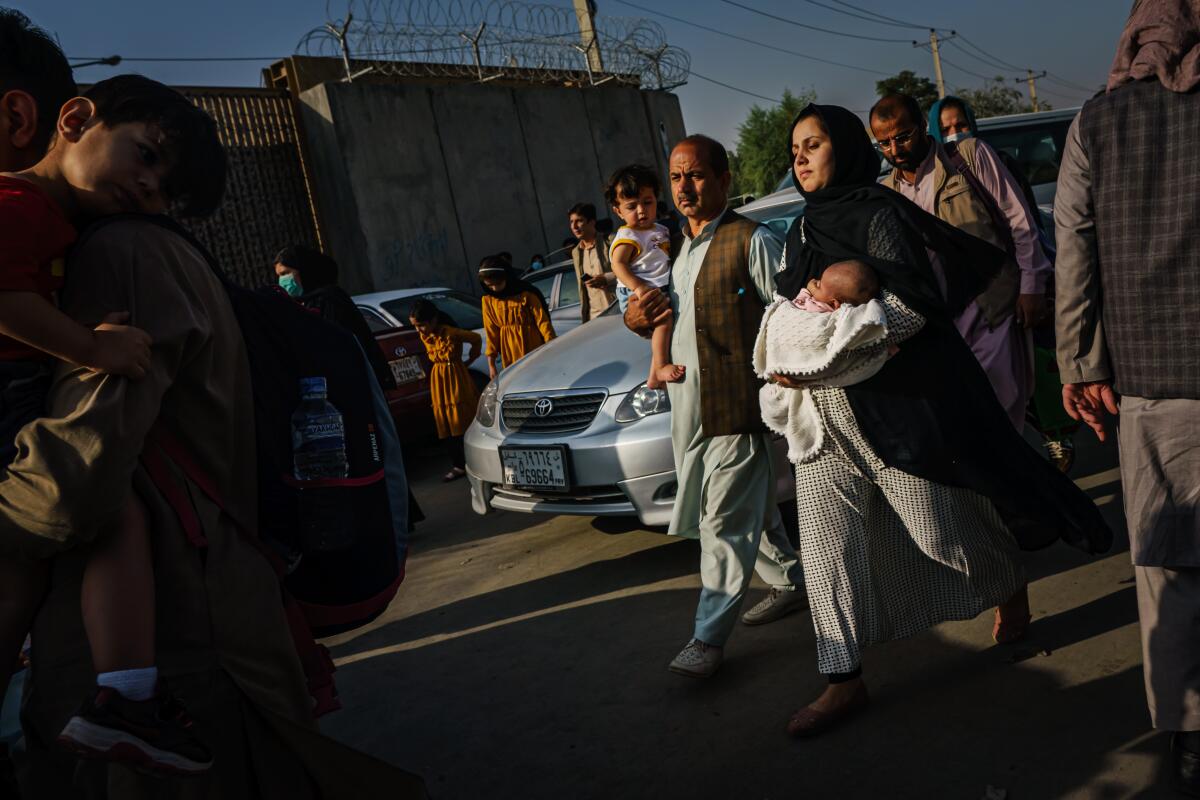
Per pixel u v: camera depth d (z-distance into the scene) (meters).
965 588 2.63
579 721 2.86
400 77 16.42
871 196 2.45
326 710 1.87
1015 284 3.35
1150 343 2.06
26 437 1.36
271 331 1.76
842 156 2.51
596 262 6.68
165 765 1.38
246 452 1.65
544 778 2.58
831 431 2.49
